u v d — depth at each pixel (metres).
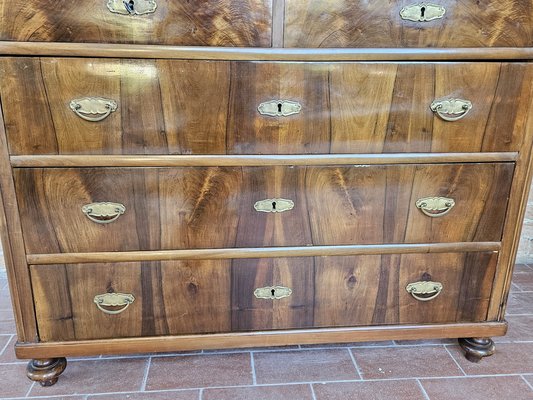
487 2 0.94
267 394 1.11
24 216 0.97
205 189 1.00
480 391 1.13
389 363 1.24
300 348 1.31
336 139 1.00
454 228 1.10
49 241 1.00
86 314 1.07
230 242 1.06
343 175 1.03
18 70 0.88
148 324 1.10
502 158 1.05
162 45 0.90
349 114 0.98
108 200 0.99
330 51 0.93
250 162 0.99
